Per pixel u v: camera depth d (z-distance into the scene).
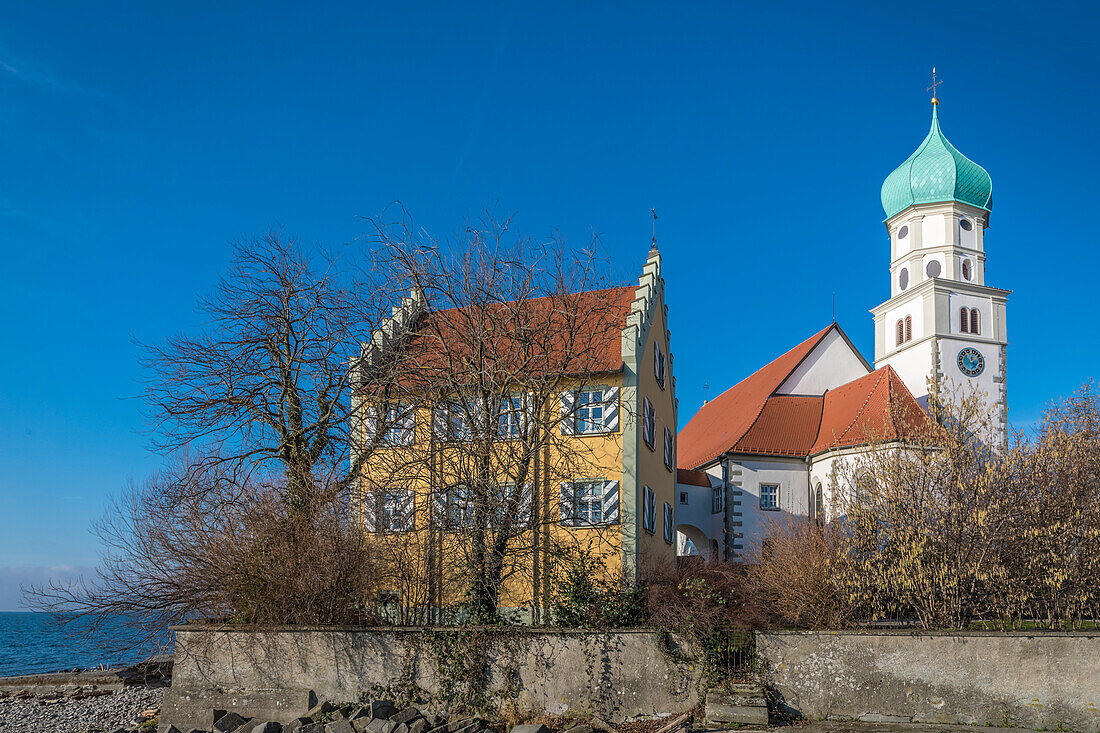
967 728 19.44
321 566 23.78
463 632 22.08
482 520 24.89
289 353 28.89
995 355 60.41
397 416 26.80
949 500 21.84
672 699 20.84
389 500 26.53
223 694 23.08
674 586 24.53
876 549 22.50
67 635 25.20
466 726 20.72
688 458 58.28
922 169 63.06
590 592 23.50
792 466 48.81
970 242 62.41
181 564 24.92
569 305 26.89
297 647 22.89
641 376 31.12
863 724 19.88
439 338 26.70
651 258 37.84
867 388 48.25
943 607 21.23
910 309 62.72
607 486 29.39
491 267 26.50
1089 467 22.36
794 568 23.59
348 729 20.77
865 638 20.39
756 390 56.69
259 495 25.56
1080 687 19.45
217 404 28.03
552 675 21.53
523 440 25.98
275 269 28.88
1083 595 20.98
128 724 25.59
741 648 20.89
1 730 25.91
